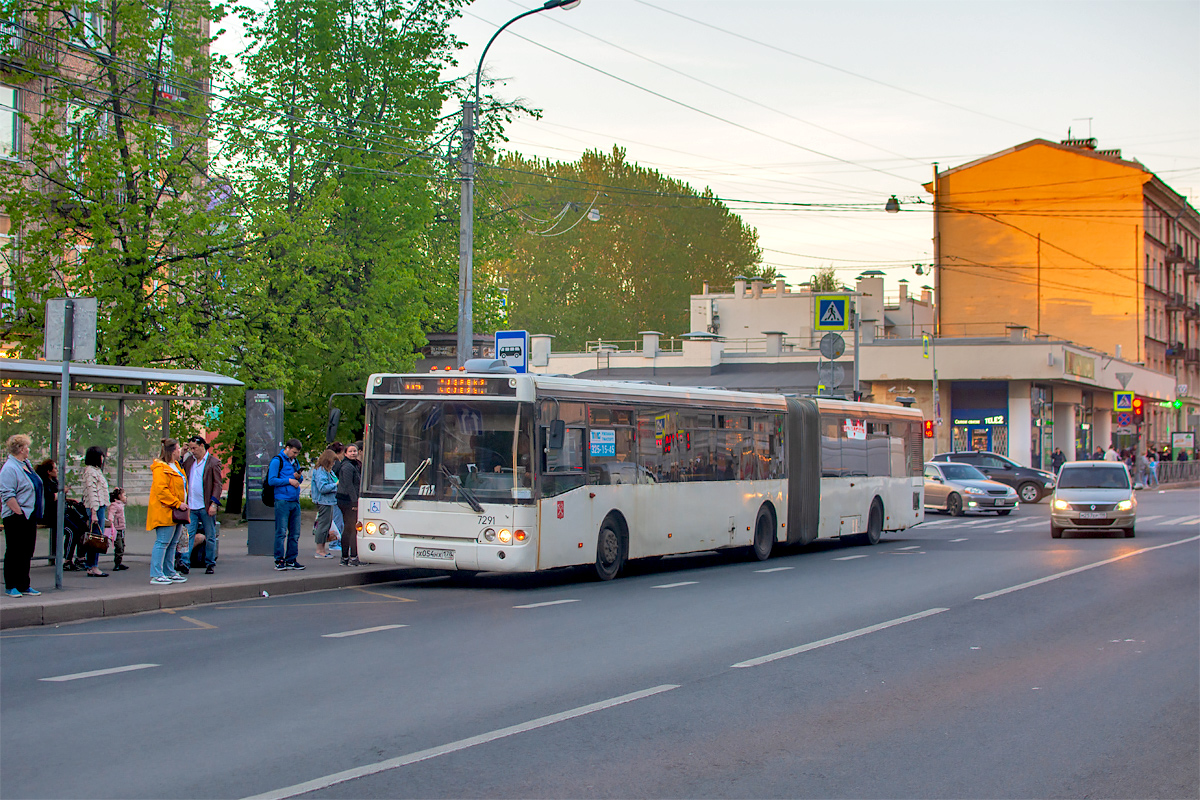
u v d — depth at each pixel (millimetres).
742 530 20719
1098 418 61625
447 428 16000
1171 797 6406
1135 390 62625
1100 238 65375
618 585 16781
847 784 6562
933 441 50438
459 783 6418
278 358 26234
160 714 8039
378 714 8109
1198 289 83875
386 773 6598
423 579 17594
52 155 23812
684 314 85438
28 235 23812
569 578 17797
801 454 22828
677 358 58719
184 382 16969
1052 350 48906
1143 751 7410
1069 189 65625
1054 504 27047
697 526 19406
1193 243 83000
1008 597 15469
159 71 25406
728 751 7258
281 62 28797
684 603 14609
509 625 12547
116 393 17312
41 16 24188
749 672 9938
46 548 16703
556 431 15844
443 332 33250
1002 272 66562
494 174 33656
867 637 11953
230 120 26500
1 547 16578
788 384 54344
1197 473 64375
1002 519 35469
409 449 16141
